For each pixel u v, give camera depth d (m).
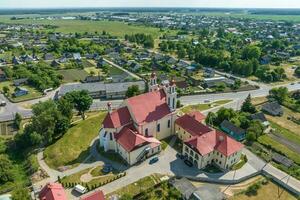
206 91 182.12
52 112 122.75
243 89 188.25
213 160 103.00
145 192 87.88
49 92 183.75
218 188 90.50
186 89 186.00
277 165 103.44
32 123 119.38
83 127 126.38
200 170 99.44
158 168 100.19
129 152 99.12
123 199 81.50
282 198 87.62
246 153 110.69
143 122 108.88
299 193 88.62
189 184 89.88
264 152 112.38
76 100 135.62
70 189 90.94
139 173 97.56
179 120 118.50
